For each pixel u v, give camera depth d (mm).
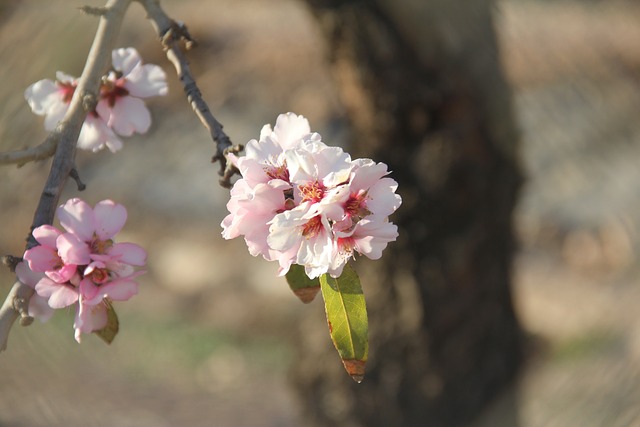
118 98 967
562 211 2951
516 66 3510
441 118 1516
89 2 2691
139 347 2543
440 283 1598
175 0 4262
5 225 2723
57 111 972
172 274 2902
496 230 1627
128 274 850
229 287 2822
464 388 1648
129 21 3734
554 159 3152
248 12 4223
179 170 3350
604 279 2680
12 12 2629
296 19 4160
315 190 829
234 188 844
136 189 3268
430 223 1563
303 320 1775
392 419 1651
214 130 908
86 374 2258
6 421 1941
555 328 2439
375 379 1650
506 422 1684
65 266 842
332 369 1691
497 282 1657
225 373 2480
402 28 1444
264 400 2330
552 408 2059
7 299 846
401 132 1532
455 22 1461
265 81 3736
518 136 1611
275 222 819
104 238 854
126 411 2174
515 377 1722
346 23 1441
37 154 883
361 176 829
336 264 830
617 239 2824
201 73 3854
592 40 3641
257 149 850
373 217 828
